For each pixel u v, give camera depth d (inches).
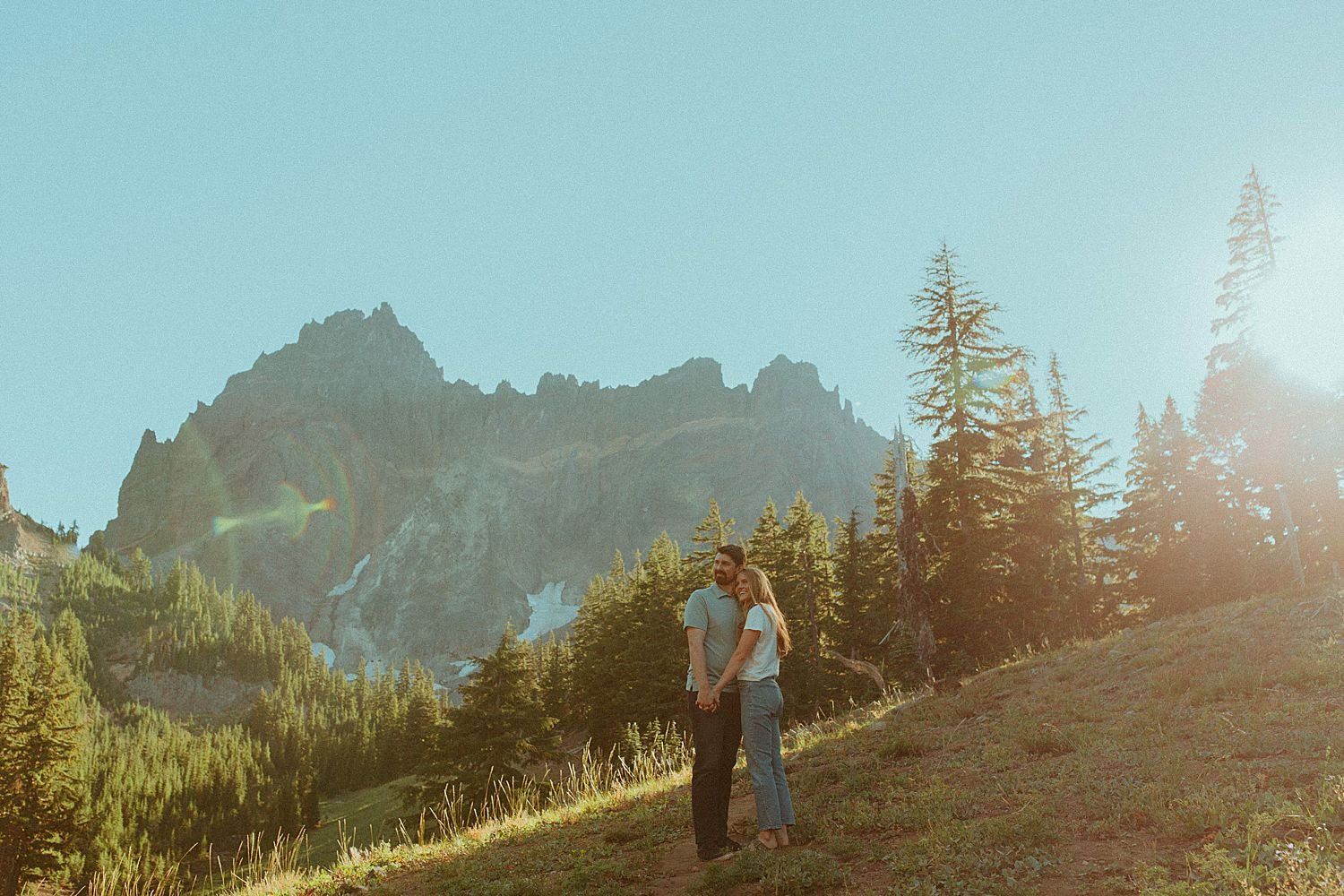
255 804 3393.2
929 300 1224.8
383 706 5949.8
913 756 340.8
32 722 1563.7
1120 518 1523.1
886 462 1333.7
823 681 1600.6
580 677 2250.2
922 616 909.2
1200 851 167.9
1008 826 193.2
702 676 222.7
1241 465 1322.6
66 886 1491.1
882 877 181.8
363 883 262.1
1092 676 452.8
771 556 1872.5
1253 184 1293.1
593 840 268.2
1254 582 1256.2
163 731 6633.9
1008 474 1197.1
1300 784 199.0
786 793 221.9
